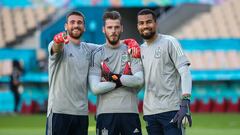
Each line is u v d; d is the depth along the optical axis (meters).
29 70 46.34
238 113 42.66
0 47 49.56
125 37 51.66
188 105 13.30
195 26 50.31
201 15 51.16
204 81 44.34
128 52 13.98
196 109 44.03
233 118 37.41
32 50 47.50
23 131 29.02
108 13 13.85
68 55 13.95
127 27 51.91
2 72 46.28
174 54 13.57
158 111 13.65
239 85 44.38
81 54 14.10
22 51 47.53
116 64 13.95
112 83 13.78
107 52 14.00
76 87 13.99
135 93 14.07
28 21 51.56
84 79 14.09
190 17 51.03
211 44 48.41
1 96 44.09
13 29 50.94
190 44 48.56
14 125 32.88
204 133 27.36
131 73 13.92
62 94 13.96
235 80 44.41
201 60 47.19
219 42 48.38
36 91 44.28
